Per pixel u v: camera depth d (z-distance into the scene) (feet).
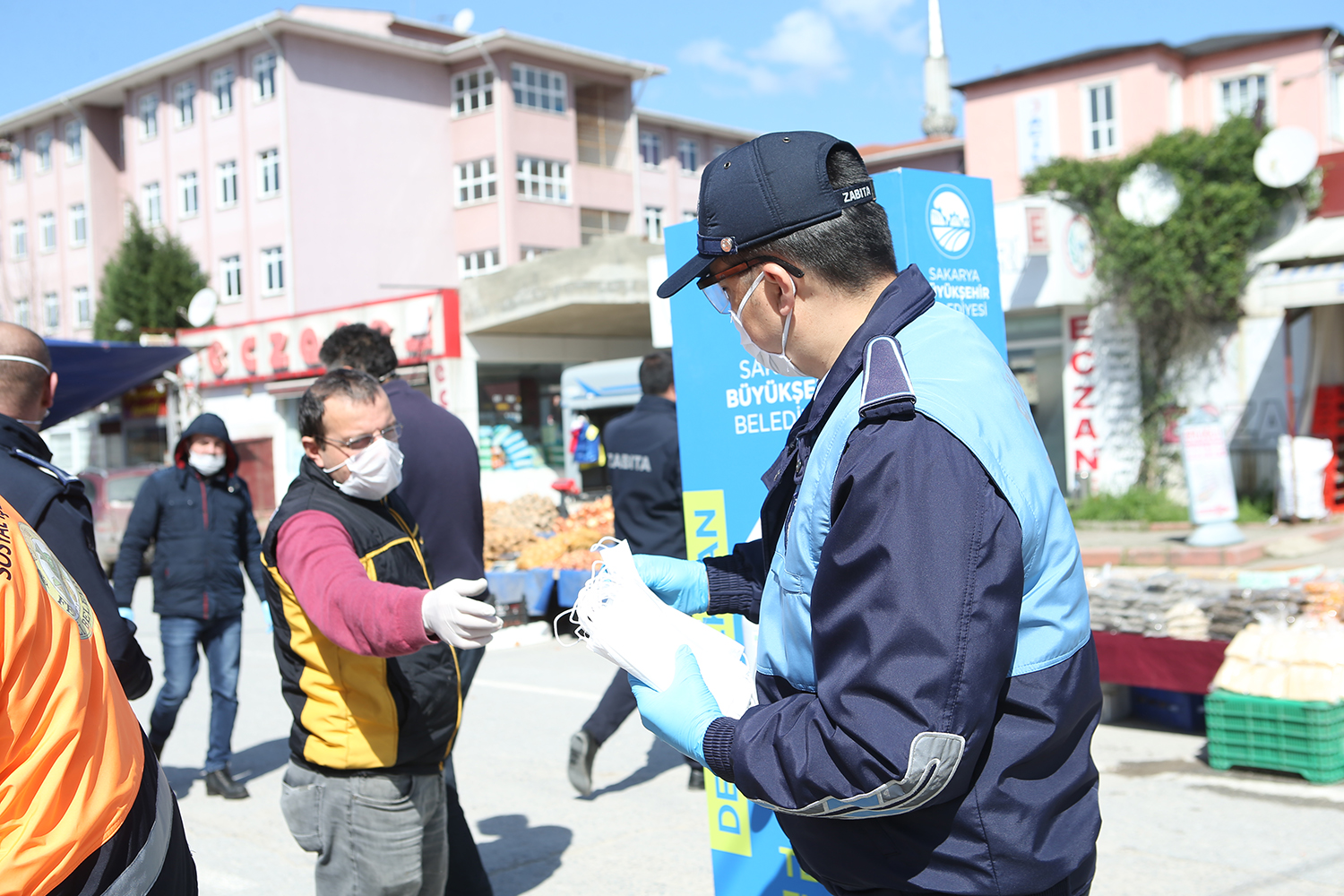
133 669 7.82
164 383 77.36
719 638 5.75
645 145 128.67
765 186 5.06
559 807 16.14
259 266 104.12
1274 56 73.56
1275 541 36.42
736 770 4.79
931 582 4.27
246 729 21.90
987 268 9.66
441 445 12.08
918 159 107.96
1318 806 14.43
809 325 5.20
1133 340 47.09
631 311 62.28
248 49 104.01
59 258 129.49
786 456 5.46
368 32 106.01
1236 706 16.03
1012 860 4.59
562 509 46.70
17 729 4.31
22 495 7.29
